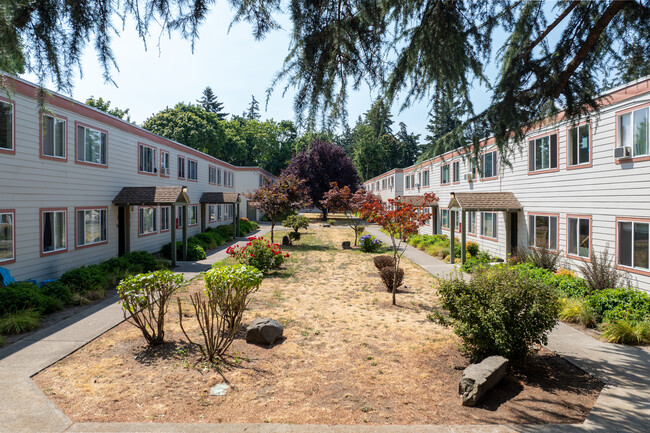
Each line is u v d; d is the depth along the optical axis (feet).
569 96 17.17
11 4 10.20
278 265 52.65
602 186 37.93
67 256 42.91
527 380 19.70
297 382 19.33
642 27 15.96
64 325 28.02
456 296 21.74
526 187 52.01
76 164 44.52
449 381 19.57
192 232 85.92
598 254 38.50
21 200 36.17
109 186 51.88
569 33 16.24
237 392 18.17
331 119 13.76
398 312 32.32
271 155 207.10
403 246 82.17
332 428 15.03
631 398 17.46
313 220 164.76
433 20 13.48
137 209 60.23
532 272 40.73
